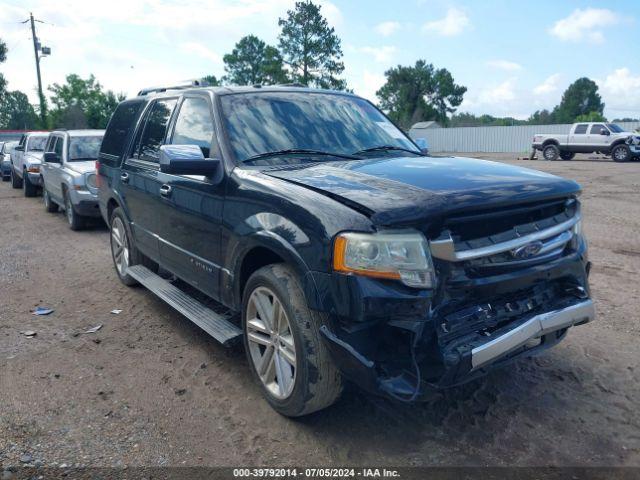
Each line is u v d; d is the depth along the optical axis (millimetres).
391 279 2738
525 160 32469
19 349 4492
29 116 108812
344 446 3133
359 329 2816
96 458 3021
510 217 3107
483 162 3957
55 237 9469
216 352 4438
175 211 4480
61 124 74625
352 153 4223
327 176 3396
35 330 4930
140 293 6012
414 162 3781
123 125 6086
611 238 8703
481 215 2920
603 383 3826
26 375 4012
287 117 4355
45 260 7691
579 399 3613
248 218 3484
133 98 6184
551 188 3242
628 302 5492
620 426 3297
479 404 3566
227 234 3723
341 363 2859
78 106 75500
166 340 4695
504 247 2980
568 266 3324
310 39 63875
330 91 5000
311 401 3121
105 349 4508
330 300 2855
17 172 17547
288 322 3150
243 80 78000
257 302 3494
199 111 4504
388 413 3465
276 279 3232
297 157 4000
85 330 4938
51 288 6273
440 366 2762
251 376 4000
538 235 3145
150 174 4988
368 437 3217
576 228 3500
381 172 3424
